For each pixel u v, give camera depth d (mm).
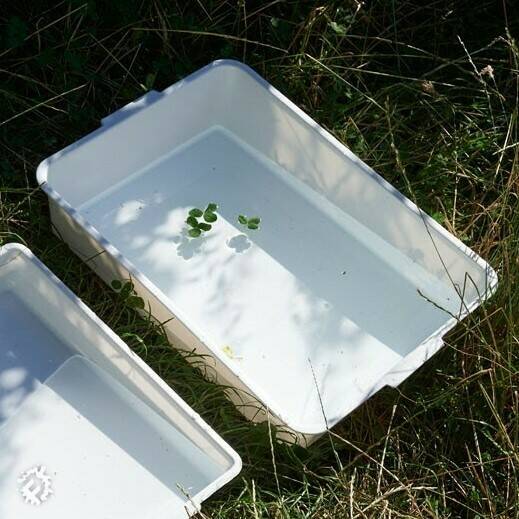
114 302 2621
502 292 2590
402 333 2672
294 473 2465
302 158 2816
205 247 2754
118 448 2432
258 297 2695
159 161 2855
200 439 2359
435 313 2689
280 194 2863
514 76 3059
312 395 2564
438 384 2588
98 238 2477
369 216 2758
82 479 2398
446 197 2883
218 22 3031
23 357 2520
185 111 2807
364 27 3068
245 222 2775
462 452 2527
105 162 2730
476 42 3133
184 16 3043
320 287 2727
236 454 2289
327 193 2822
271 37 3045
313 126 2713
